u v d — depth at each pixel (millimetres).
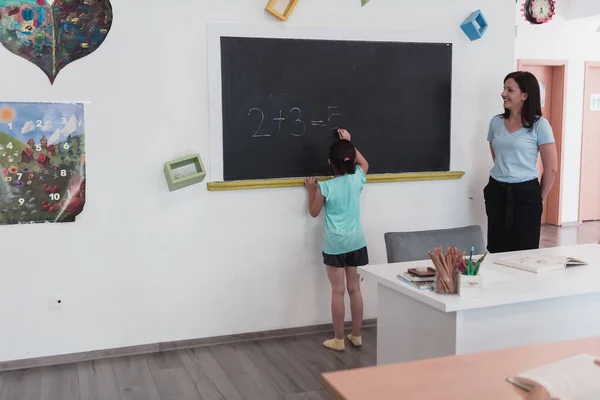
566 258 2689
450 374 1521
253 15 3609
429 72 4016
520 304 2268
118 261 3512
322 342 3766
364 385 1461
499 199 3736
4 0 3191
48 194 3354
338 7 3779
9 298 3354
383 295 2574
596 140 7602
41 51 3264
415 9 3957
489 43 4148
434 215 4148
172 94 3500
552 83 7371
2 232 3311
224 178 3643
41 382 3193
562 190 7477
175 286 3631
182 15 3475
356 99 3867
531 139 3611
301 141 3779
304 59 3727
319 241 3898
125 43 3393
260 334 3832
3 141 3254
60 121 3328
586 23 7254
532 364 1578
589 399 1318
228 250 3709
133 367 3385
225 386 3123
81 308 3477
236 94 3613
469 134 4172
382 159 3971
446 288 2209
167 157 3527
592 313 2416
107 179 3439
